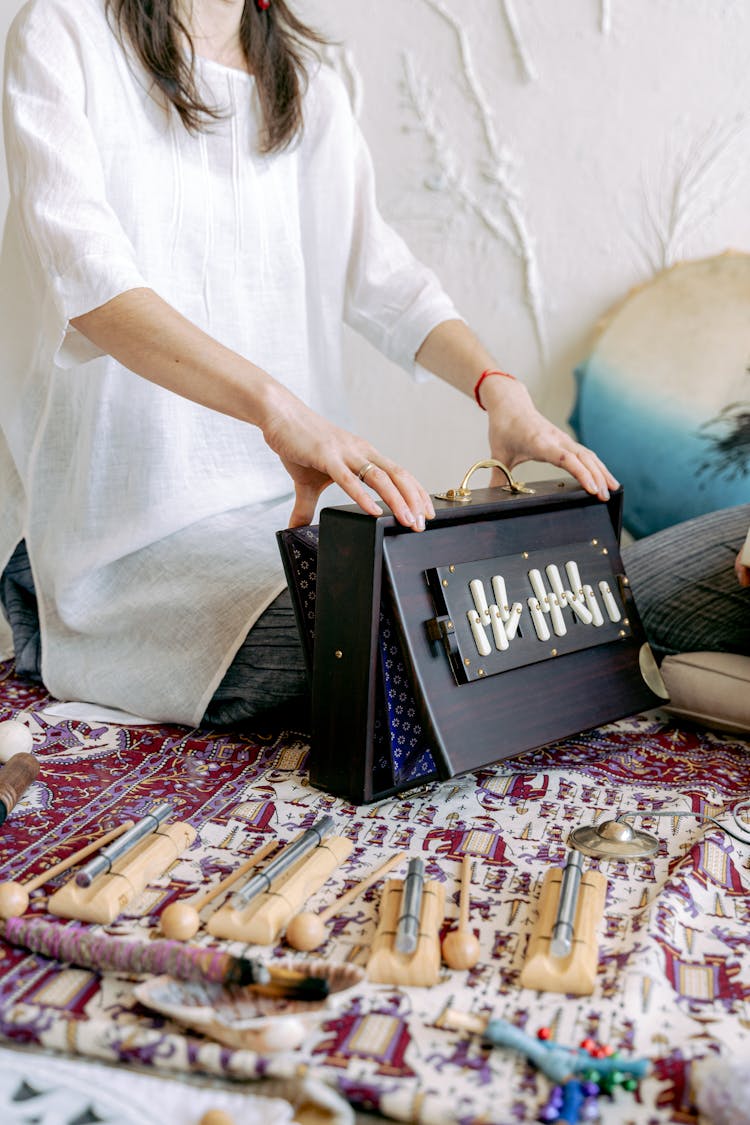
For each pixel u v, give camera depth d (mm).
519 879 1284
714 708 1777
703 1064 908
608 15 2486
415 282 2119
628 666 1715
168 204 1822
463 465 2809
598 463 1765
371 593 1394
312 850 1312
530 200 2627
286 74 1910
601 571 1721
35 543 1949
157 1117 887
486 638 1472
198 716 1753
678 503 2488
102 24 1731
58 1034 975
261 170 1934
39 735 1738
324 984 992
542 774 1619
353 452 1438
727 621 1906
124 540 1833
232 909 1161
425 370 2135
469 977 1081
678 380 2488
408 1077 917
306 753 1684
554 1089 905
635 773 1633
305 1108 911
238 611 1737
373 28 2643
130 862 1248
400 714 1486
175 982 1025
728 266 2477
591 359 2580
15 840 1366
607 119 2539
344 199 2074
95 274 1570
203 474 1901
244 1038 934
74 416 1923
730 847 1360
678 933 1156
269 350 1999
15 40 1703
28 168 1646
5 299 1904
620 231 2582
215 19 1822
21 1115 882
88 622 1862
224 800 1495
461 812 1475
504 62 2578
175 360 1540
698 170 2494
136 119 1776
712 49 2438
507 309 2699
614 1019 1004
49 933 1092
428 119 2654
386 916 1146
